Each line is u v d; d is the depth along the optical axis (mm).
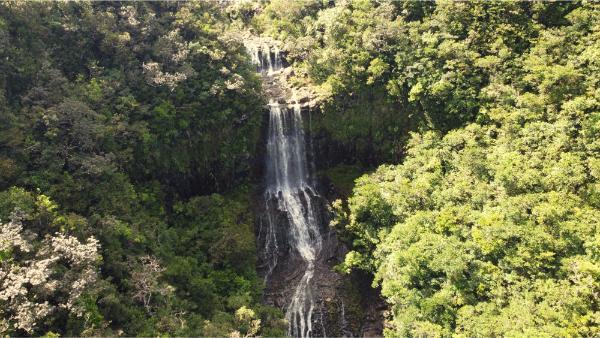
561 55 40906
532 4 44781
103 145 37250
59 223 29219
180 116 43156
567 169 33375
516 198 33031
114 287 29328
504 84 41938
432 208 38062
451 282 31688
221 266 39969
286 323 37062
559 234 30391
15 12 36938
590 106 35781
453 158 40781
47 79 37438
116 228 31922
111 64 43562
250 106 47656
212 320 32875
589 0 42781
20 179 31094
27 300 23578
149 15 46375
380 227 41000
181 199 45562
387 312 40875
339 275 44906
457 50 44062
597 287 27250
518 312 27438
